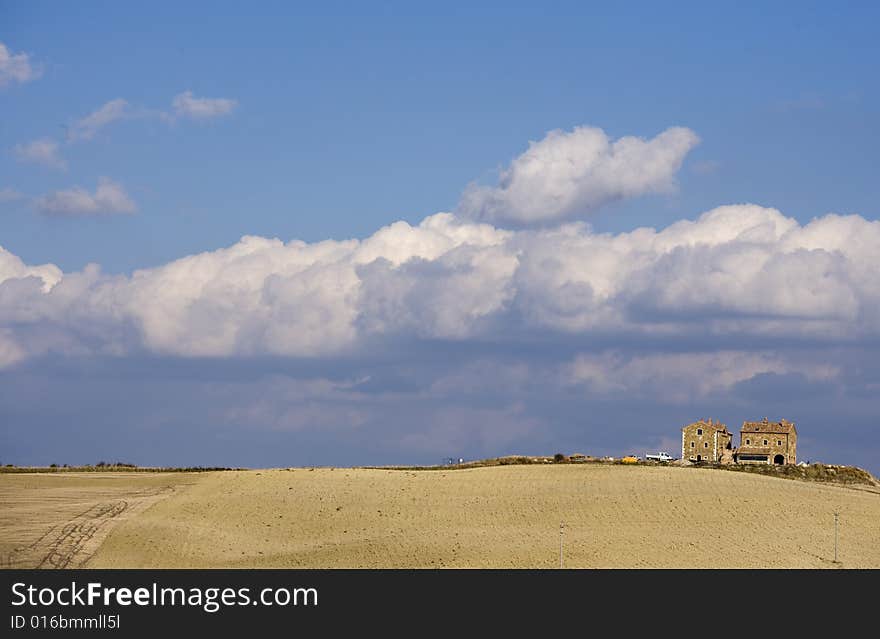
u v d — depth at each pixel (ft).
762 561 570.05
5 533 594.65
